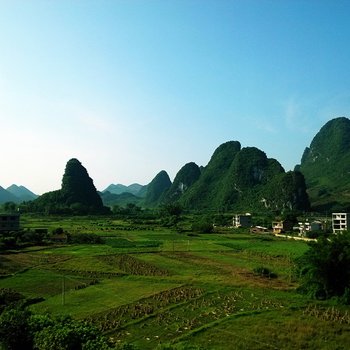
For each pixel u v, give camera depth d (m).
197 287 59.56
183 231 155.12
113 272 72.56
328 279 52.94
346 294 50.44
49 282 64.62
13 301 51.91
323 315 45.19
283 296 53.84
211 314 46.25
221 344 37.22
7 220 130.75
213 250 102.50
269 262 83.81
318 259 53.47
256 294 54.94
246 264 81.62
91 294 56.22
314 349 36.38
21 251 97.44
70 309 48.84
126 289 58.97
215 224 196.25
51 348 27.62
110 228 162.00
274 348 36.44
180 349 31.66
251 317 44.53
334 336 39.25
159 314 46.28
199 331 40.34
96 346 27.16
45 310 48.22
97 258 87.69
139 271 74.00
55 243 113.81
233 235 144.25
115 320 44.38
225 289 57.97
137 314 46.41
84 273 71.94
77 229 152.75
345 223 148.12
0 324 30.48
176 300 52.28
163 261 85.31
